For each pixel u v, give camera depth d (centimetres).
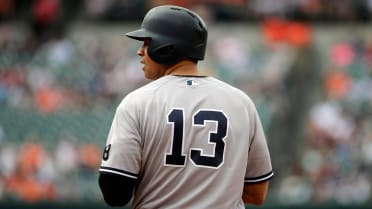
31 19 6581
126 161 1262
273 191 4641
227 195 1288
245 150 1319
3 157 4869
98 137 5281
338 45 6116
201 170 1280
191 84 1321
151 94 1302
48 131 5341
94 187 4725
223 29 6309
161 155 1279
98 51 6003
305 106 5522
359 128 5153
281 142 5241
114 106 5488
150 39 1330
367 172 4778
